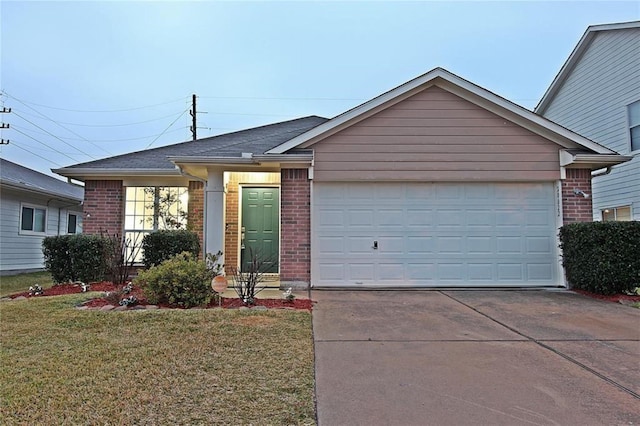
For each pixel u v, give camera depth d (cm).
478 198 895
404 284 878
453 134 890
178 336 487
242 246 1070
